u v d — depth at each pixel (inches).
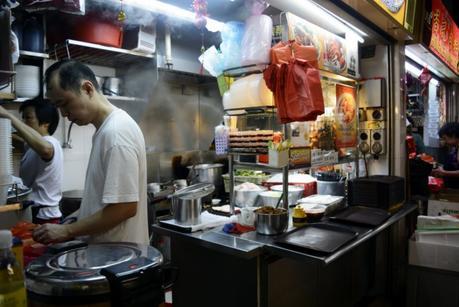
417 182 144.3
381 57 130.0
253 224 86.4
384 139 129.1
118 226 63.2
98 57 133.9
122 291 34.2
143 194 67.3
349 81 123.3
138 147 64.5
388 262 132.3
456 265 101.4
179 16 126.6
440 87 258.4
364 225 89.2
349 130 122.6
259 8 89.7
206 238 78.8
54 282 34.7
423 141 221.0
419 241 107.3
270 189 110.4
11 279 34.2
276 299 81.4
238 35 93.3
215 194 139.9
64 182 133.2
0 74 48.6
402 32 122.3
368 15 106.3
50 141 105.2
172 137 165.9
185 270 91.7
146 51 133.8
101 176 63.9
